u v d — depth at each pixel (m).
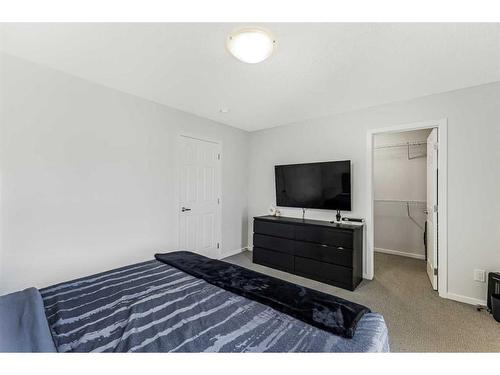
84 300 1.27
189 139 3.27
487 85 2.23
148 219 2.78
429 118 2.54
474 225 2.28
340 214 3.19
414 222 3.97
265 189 4.11
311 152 3.51
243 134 4.22
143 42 1.66
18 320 0.97
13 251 1.85
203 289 1.41
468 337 1.76
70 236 2.15
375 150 4.34
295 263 3.12
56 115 2.07
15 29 1.52
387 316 2.06
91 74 2.15
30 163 1.93
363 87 2.37
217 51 1.77
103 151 2.38
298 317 1.10
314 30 1.51
